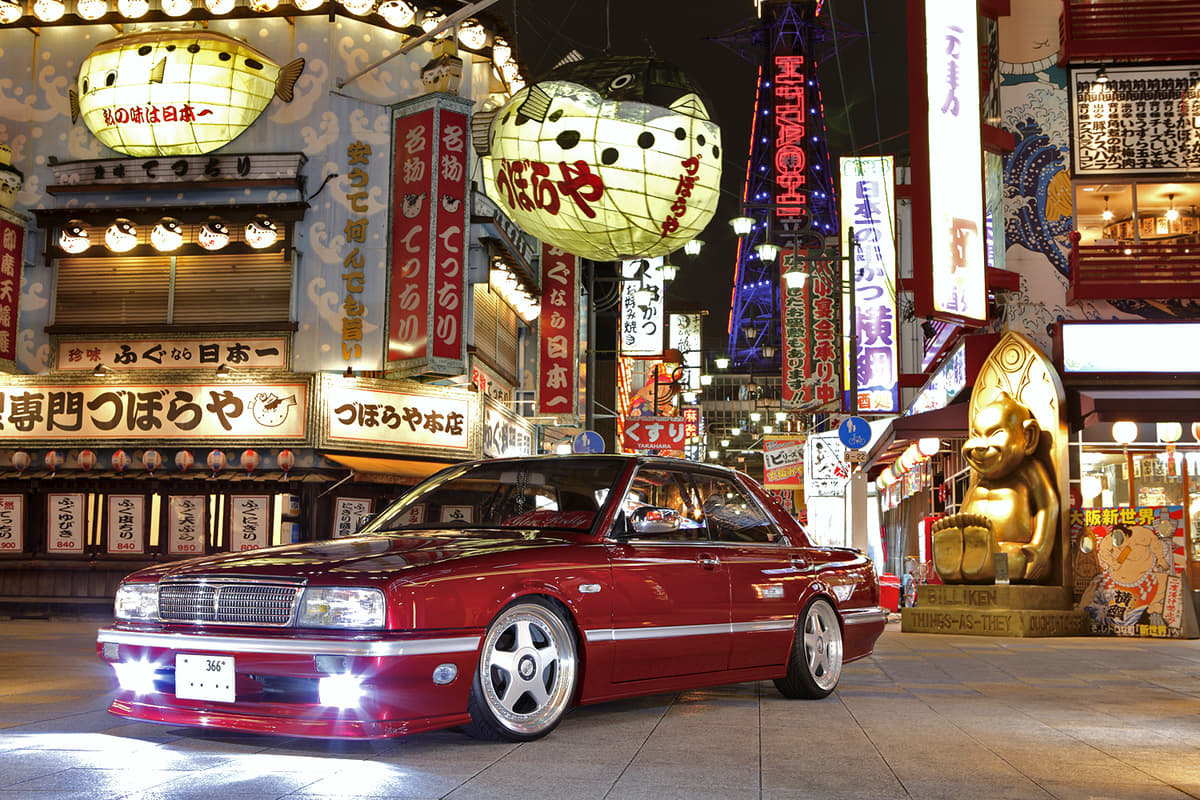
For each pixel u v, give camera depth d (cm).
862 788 392
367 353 1725
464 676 439
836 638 666
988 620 1381
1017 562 1438
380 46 1805
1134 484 1517
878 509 3041
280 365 1733
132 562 1694
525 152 897
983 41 1619
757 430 5494
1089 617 1398
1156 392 1475
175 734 491
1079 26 1567
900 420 1655
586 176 878
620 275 2667
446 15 1839
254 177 1753
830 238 2369
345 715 412
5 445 1720
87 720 533
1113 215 1598
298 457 1692
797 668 632
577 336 2262
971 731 533
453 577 443
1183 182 1575
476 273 1756
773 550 632
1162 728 554
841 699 657
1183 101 1577
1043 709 625
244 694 435
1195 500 1509
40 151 1812
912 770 427
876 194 2078
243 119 1764
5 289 1714
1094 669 897
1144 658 1013
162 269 1780
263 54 1786
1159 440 1523
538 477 572
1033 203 1580
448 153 1670
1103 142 1582
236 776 395
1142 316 1541
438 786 380
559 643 489
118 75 1758
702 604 557
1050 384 1463
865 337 2014
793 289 2594
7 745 462
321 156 1767
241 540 1681
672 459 592
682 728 523
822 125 3856
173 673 455
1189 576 1505
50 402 1722
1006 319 1589
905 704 637
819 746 478
